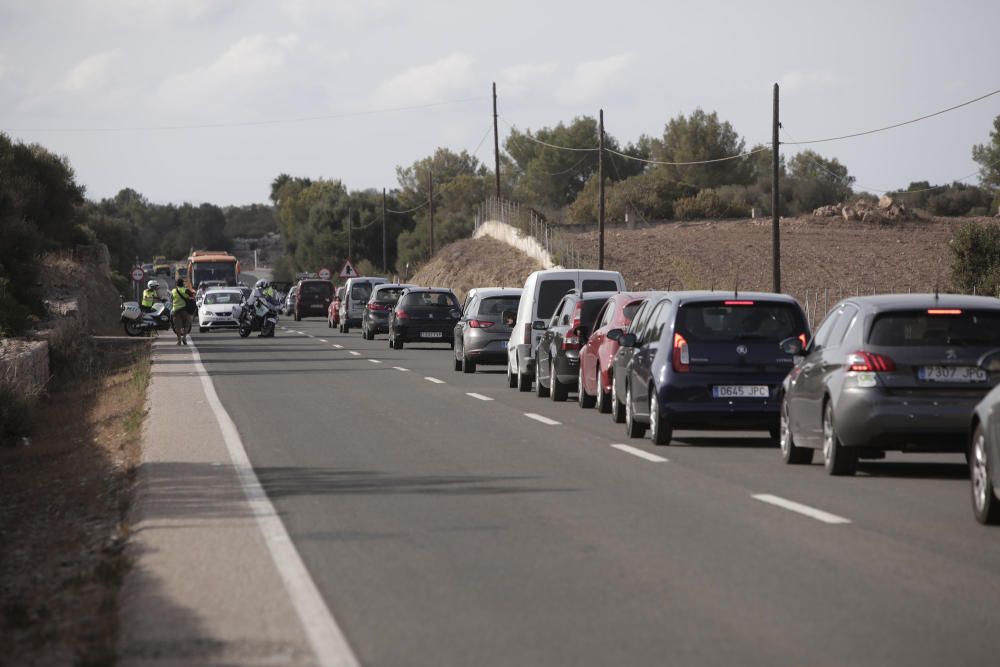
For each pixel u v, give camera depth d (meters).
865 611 19.05
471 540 25.00
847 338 33.75
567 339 55.78
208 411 52.19
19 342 73.25
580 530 26.02
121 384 69.88
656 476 33.88
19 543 28.83
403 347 107.06
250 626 18.41
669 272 168.25
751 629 18.09
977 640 17.38
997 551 23.53
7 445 47.62
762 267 171.38
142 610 19.42
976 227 108.75
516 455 38.34
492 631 18.14
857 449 33.34
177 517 27.81
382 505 29.23
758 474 34.25
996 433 25.41
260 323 127.94
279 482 32.94
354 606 19.66
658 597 20.14
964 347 32.38
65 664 17.31
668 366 40.31
